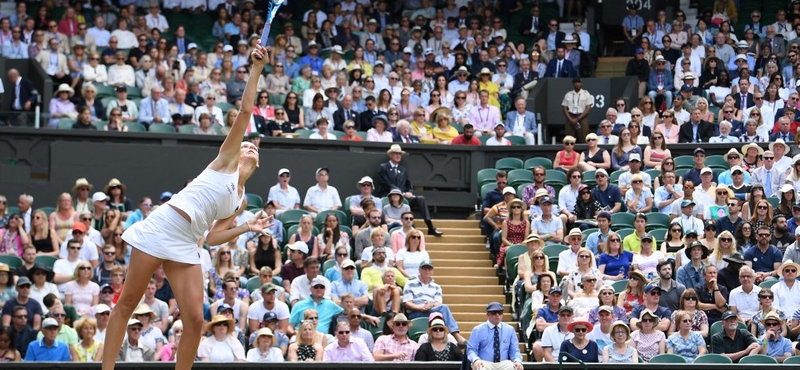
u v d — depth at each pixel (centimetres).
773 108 4147
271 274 2959
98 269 3073
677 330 2802
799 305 2889
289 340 2805
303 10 4956
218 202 1494
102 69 4147
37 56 4178
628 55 4847
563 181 3728
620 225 3375
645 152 3753
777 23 4797
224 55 4281
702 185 3447
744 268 2916
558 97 4409
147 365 2411
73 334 2720
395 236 3291
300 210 3525
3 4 4688
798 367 2475
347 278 3005
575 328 2589
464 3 5078
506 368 2356
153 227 1477
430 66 4522
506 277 3266
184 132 3872
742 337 2755
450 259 3475
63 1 4688
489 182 3831
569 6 5044
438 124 4112
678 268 3058
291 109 4062
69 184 3731
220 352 2636
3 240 3181
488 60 4600
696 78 4378
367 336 2778
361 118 4109
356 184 3872
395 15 5056
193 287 1495
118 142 3775
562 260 3078
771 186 3506
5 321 2780
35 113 3881
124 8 4512
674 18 4953
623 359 2612
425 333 2794
